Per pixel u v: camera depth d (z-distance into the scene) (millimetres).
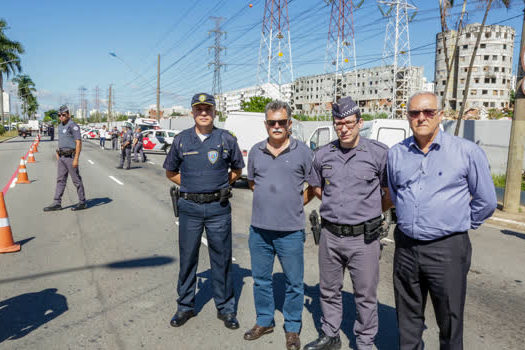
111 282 4238
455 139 2277
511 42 93000
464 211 2252
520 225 7160
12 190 10320
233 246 5672
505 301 3969
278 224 2938
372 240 2738
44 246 5488
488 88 91688
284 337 3201
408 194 2334
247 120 11312
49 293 3943
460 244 2252
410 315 2494
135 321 3406
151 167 16688
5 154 23344
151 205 8562
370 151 2691
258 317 3213
